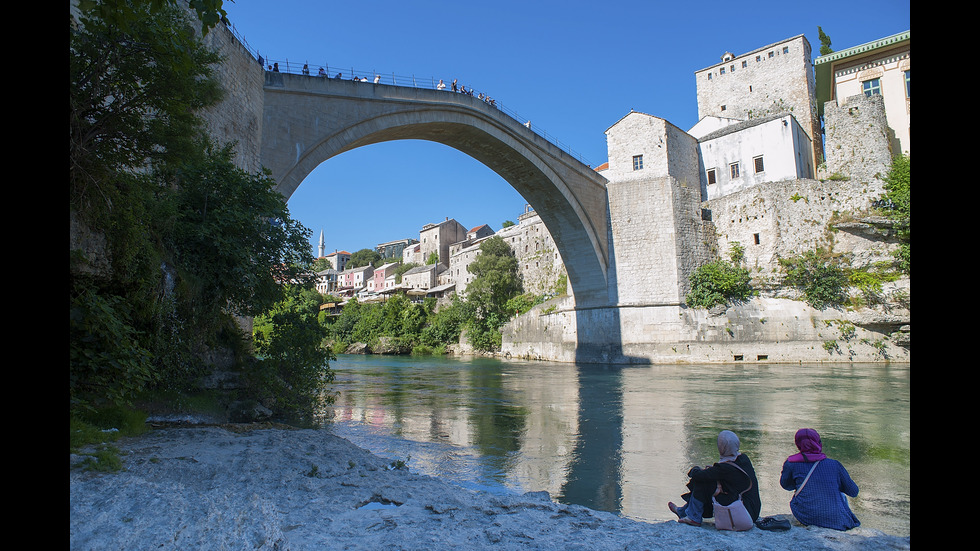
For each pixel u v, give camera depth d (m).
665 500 7.51
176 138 9.20
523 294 61.09
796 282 33.31
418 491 6.24
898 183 31.30
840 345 31.22
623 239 37.66
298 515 4.95
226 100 18.06
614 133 39.09
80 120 8.05
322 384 14.98
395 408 17.22
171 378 10.41
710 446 11.09
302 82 22.50
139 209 9.16
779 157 37.25
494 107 31.11
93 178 7.84
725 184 39.53
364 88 24.77
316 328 14.12
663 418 14.57
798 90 45.47
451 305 70.19
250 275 11.70
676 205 36.53
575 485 8.29
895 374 24.22
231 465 6.79
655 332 35.84
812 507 4.97
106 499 4.12
